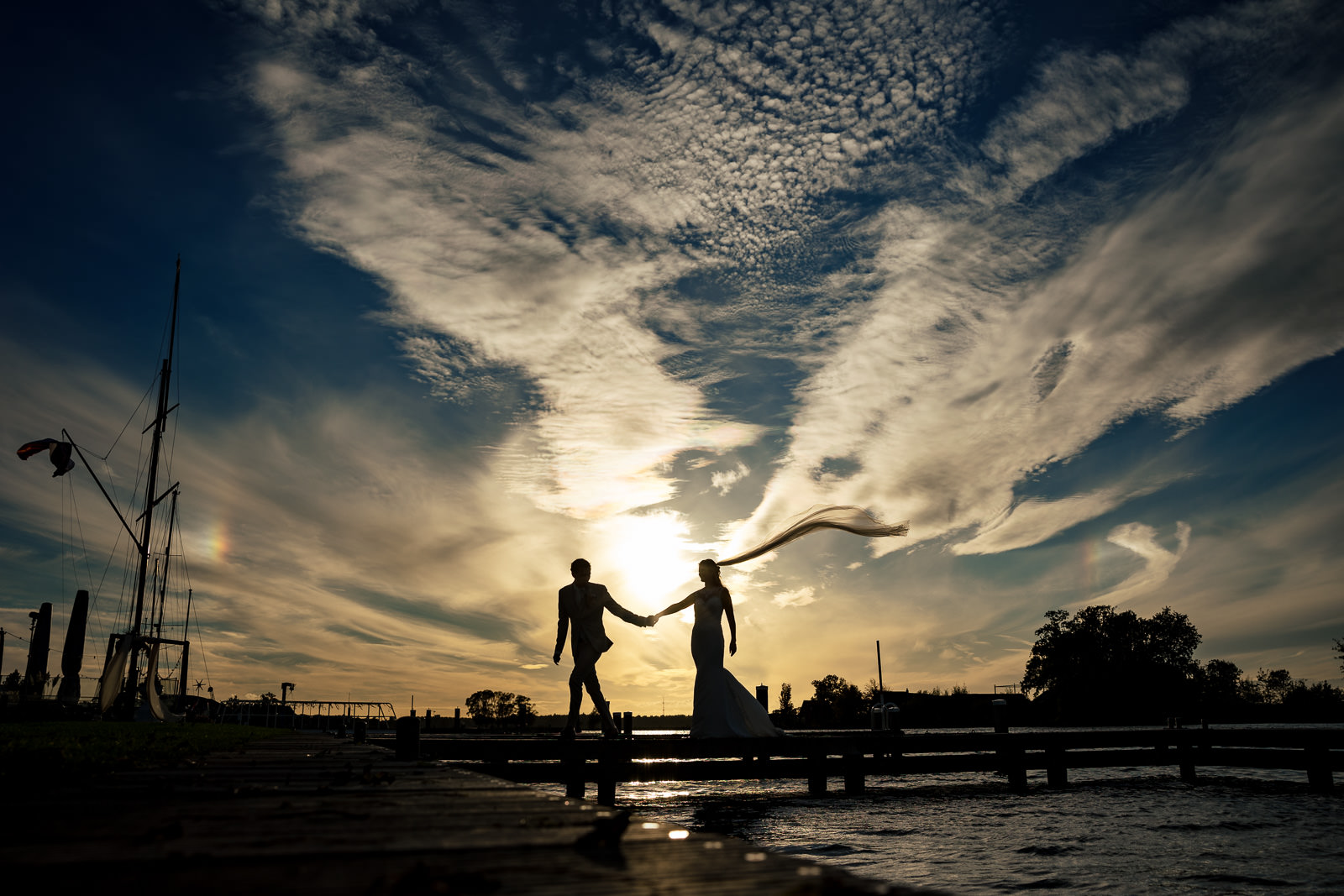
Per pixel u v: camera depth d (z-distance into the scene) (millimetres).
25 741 8781
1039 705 99125
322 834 3297
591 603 12898
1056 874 8820
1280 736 17844
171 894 2221
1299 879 8547
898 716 28531
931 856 9891
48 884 2357
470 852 2889
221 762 7594
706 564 13445
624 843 3070
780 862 2684
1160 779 20562
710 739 12641
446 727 45062
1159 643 94500
